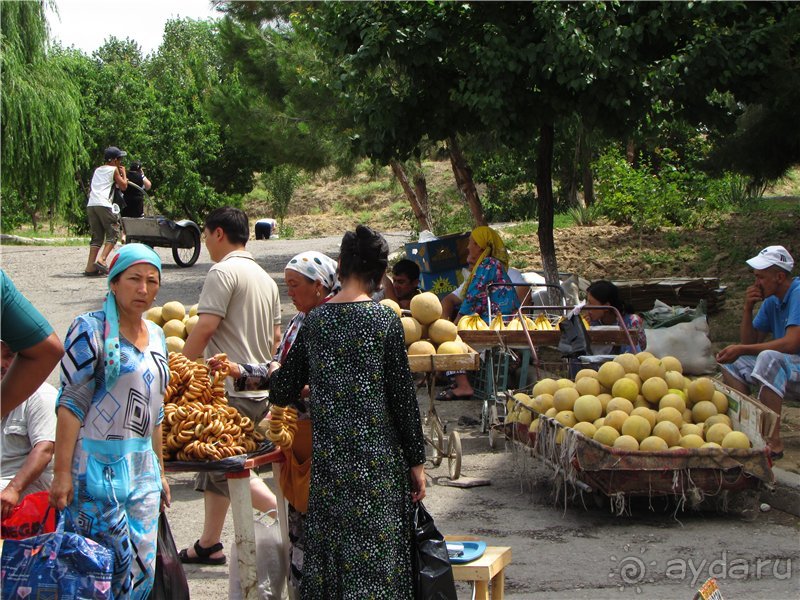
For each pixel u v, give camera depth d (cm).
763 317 764
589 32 929
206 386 481
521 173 3259
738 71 927
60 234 4194
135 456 412
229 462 442
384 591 394
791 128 1376
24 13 2261
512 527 622
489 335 845
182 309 843
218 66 5344
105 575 380
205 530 563
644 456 603
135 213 1928
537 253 1872
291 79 1633
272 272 2033
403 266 993
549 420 655
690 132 2369
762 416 627
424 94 1052
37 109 2245
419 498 416
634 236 2009
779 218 2122
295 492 451
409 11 977
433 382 749
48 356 344
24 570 375
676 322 953
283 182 4138
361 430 400
